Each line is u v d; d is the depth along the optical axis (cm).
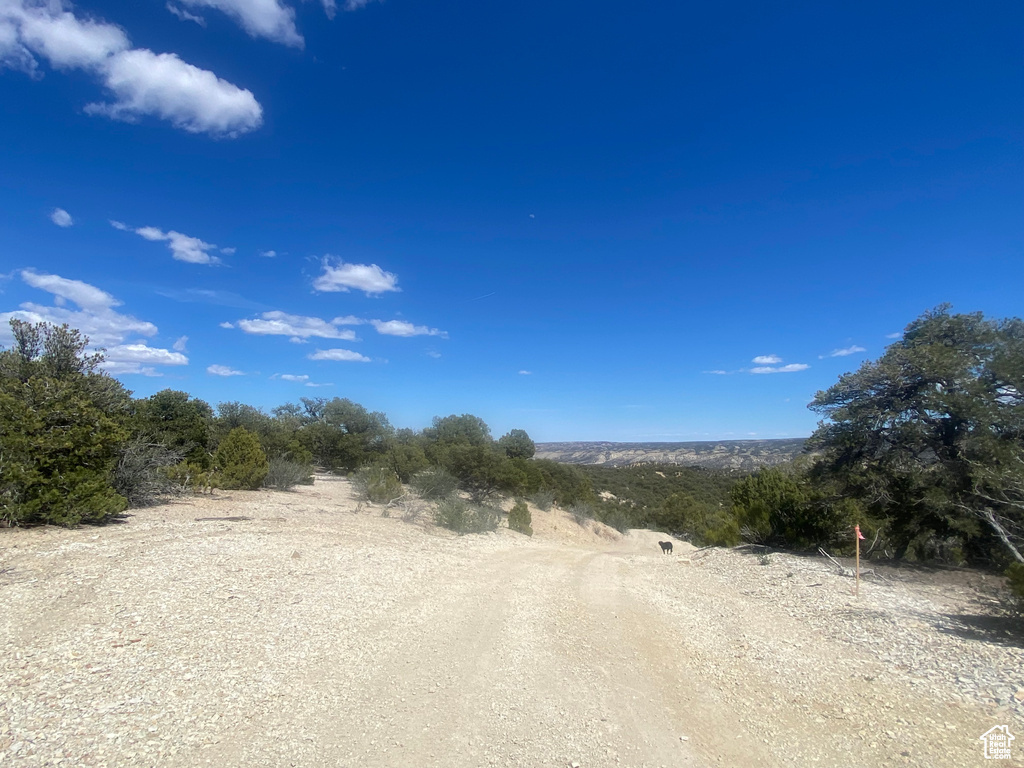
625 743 460
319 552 1152
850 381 1529
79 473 1132
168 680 503
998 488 1138
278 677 537
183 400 2400
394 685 547
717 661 688
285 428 3938
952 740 467
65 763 365
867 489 1501
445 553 1440
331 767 394
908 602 1016
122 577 792
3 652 519
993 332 1387
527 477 3747
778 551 1750
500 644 704
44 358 1412
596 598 1044
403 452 3350
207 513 1503
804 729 493
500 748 439
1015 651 686
